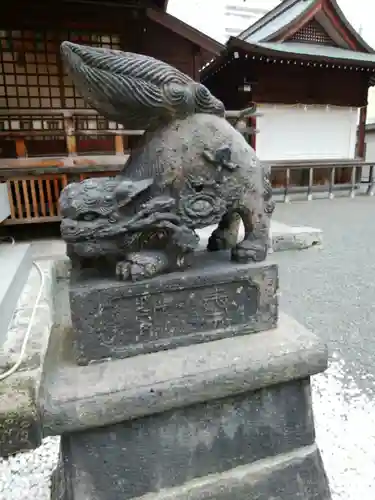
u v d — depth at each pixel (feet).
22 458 5.70
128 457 3.72
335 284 12.31
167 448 3.83
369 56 34.68
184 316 4.00
